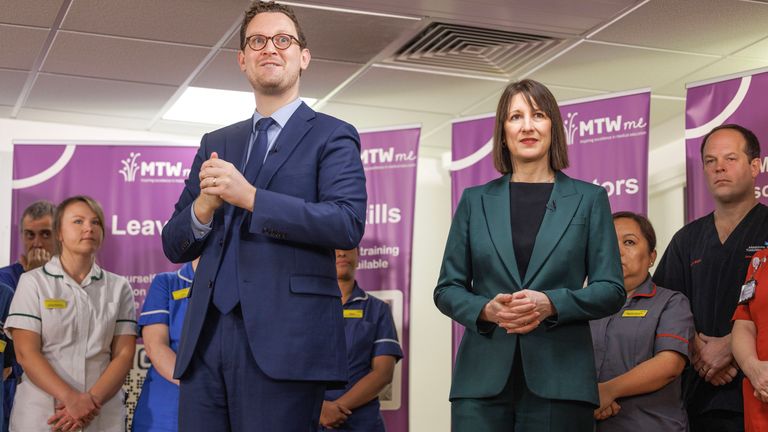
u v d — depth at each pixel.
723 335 3.94
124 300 4.71
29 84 6.45
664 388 3.65
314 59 6.10
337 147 2.26
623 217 3.97
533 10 5.31
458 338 5.25
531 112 2.67
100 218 4.71
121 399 4.63
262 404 2.08
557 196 2.58
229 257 2.15
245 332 2.10
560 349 2.43
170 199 5.67
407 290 5.57
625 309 3.82
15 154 5.68
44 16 5.35
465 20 5.46
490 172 5.34
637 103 4.96
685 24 5.48
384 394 5.49
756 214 4.05
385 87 6.66
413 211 5.62
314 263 2.17
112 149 5.70
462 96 6.86
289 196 2.13
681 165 7.15
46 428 4.32
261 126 2.30
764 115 4.54
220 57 5.98
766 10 5.28
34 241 5.50
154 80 6.42
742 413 3.77
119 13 5.31
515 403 2.45
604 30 5.60
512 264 2.52
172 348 4.64
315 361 2.11
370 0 5.16
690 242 4.21
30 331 4.40
